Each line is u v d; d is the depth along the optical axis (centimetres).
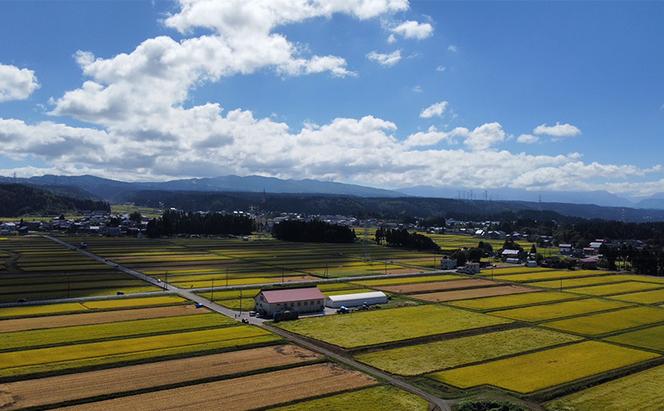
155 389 5922
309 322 9519
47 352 7206
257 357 7219
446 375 6675
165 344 7725
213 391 5903
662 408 5703
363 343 8056
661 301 12694
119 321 9225
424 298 12412
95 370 6544
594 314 10869
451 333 8856
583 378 6669
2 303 10694
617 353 7862
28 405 5381
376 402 5678
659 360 7550
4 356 6994
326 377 6450
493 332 9038
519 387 6300
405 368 6900
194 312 10106
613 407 5728
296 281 14638
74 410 5306
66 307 10406
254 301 11200
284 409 5425
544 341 8500
